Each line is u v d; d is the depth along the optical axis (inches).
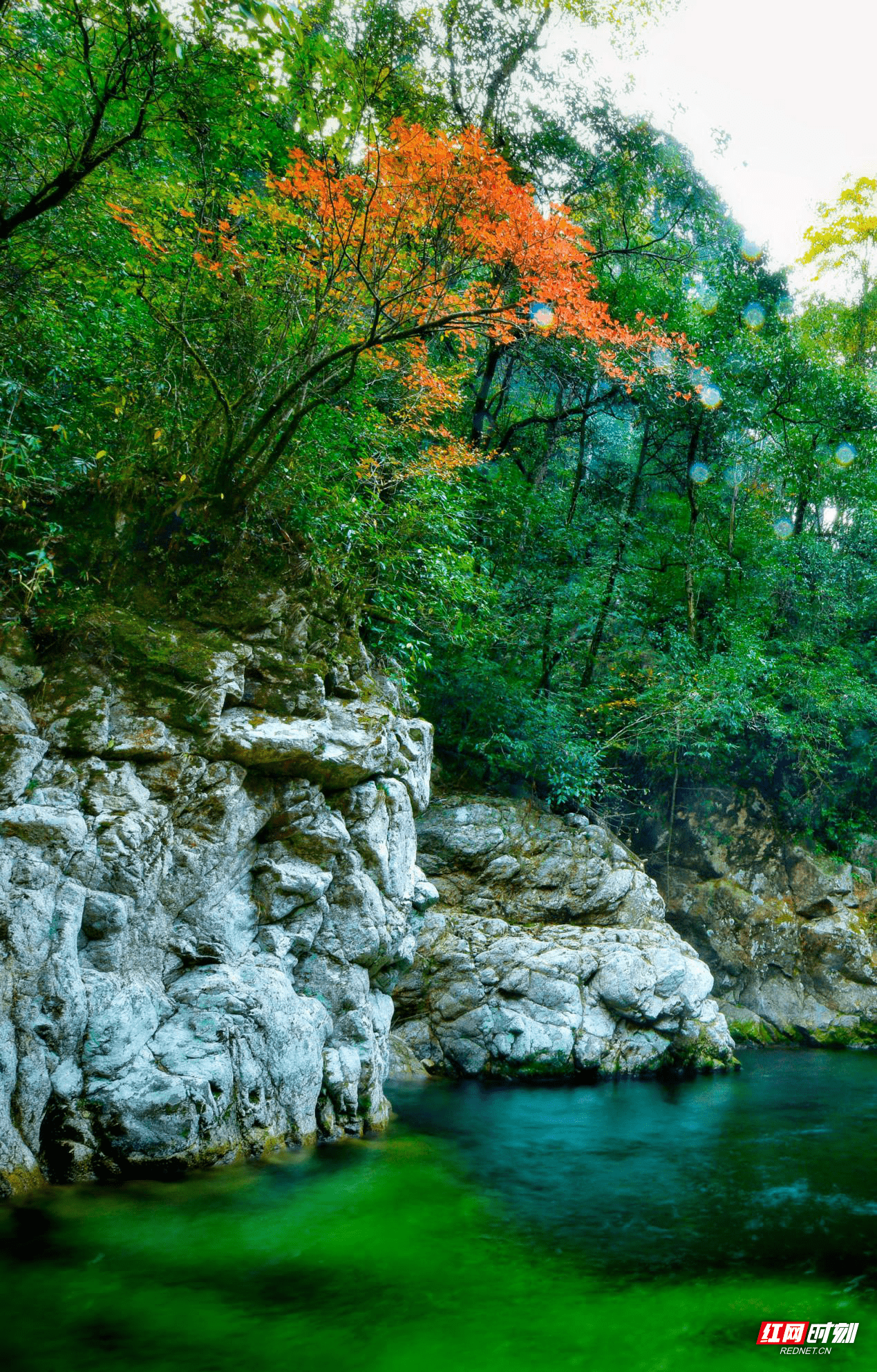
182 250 304.5
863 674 712.4
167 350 316.2
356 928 298.2
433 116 474.9
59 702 260.5
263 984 265.0
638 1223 235.8
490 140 518.0
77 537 286.0
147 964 250.4
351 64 253.9
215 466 309.4
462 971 437.1
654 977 454.3
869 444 703.7
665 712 580.4
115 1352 153.3
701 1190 265.1
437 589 413.1
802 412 701.9
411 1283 189.0
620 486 715.4
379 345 313.6
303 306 322.7
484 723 543.5
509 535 590.9
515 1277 196.1
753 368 666.8
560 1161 292.8
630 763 653.3
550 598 567.5
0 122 266.8
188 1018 246.7
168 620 290.5
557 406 652.7
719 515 737.0
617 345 552.1
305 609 319.0
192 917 265.4
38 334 281.6
